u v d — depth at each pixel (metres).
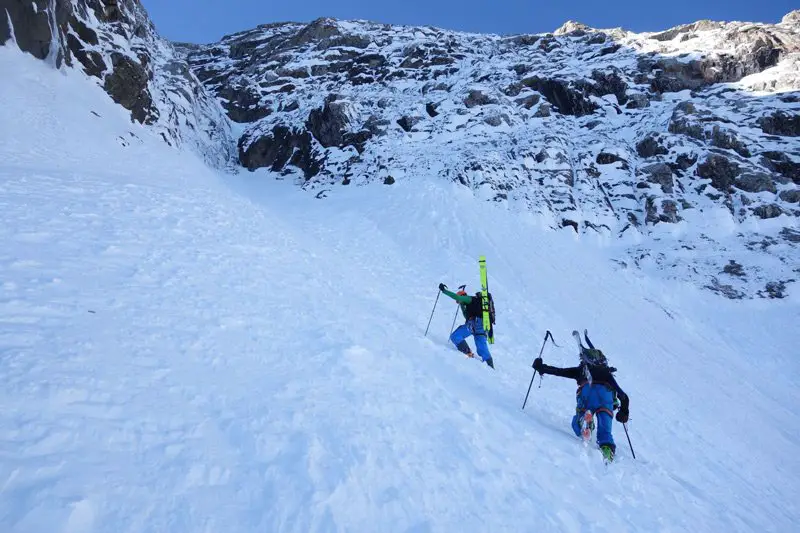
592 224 20.00
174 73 31.91
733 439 8.95
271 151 31.58
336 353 5.47
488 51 41.34
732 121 23.59
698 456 7.40
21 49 18.16
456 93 32.41
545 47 40.34
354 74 39.50
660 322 14.35
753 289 15.97
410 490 3.38
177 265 7.10
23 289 4.86
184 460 3.01
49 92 17.55
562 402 7.30
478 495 3.60
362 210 21.08
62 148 14.82
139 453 2.96
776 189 20.16
